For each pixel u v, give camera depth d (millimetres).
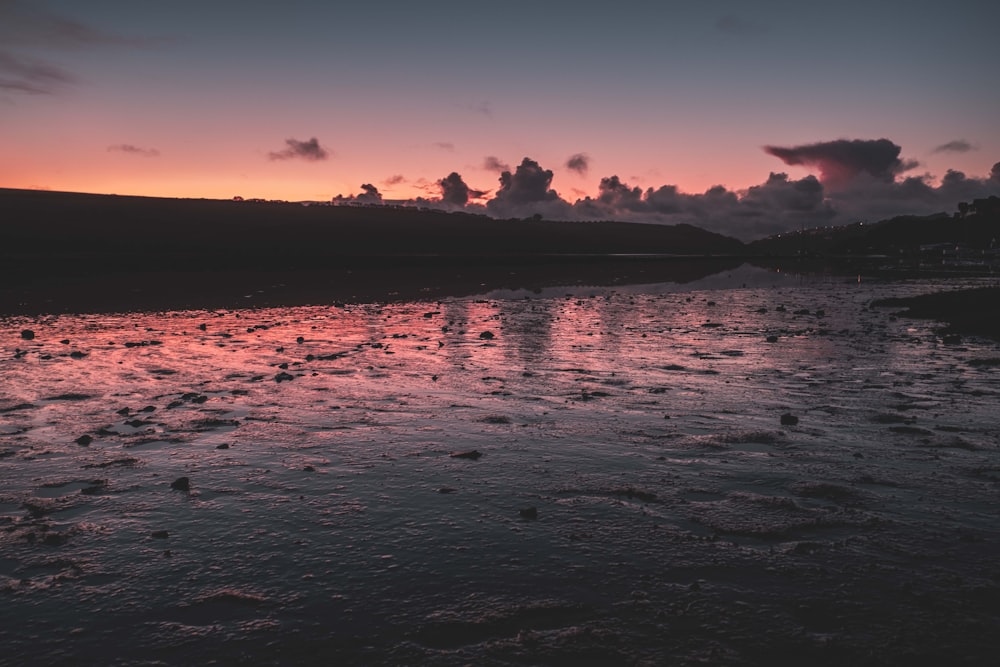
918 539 5188
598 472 6785
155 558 4906
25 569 4742
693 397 10266
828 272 66125
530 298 31656
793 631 3932
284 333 17859
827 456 7281
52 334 17031
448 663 3645
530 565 4797
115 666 3648
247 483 6449
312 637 3906
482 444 7750
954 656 3676
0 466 6891
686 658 3672
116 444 7664
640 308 26953
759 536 5273
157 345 15359
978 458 7191
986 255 116375
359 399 10008
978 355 14711
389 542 5176
